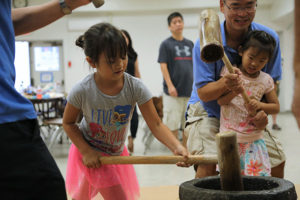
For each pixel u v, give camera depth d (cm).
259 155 207
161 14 975
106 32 160
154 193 299
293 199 113
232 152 115
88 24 972
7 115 116
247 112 204
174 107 481
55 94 639
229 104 206
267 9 988
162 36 980
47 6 163
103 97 180
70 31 977
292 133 641
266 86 205
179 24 485
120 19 977
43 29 972
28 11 160
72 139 188
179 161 170
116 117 186
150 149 538
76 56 980
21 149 118
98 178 191
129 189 208
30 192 121
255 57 191
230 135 115
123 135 195
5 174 115
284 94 1005
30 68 990
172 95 474
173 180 369
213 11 163
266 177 130
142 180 371
